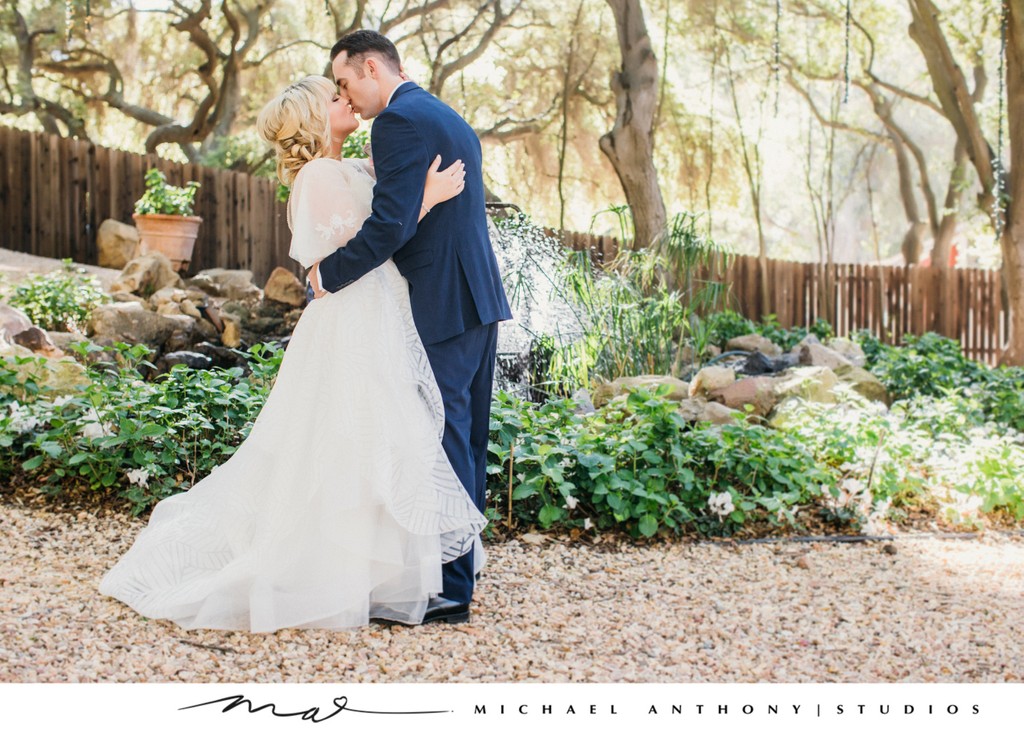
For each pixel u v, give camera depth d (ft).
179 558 9.57
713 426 17.03
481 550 10.41
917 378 25.82
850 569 12.01
